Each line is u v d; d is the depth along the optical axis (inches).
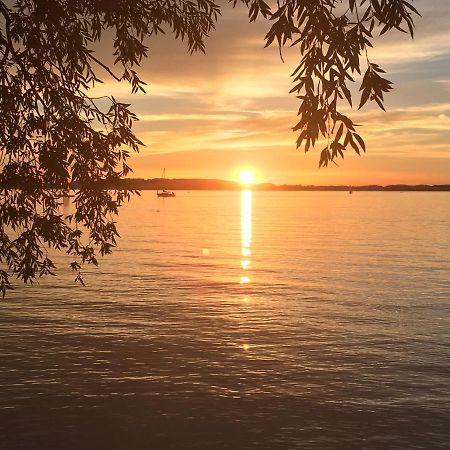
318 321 913.5
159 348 722.8
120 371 617.3
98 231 264.4
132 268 1638.8
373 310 1018.1
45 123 238.7
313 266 1737.2
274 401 528.1
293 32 169.5
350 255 2080.5
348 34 167.8
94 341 754.2
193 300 1109.7
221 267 1695.4
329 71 166.6
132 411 498.3
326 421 479.2
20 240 245.8
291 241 2726.4
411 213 6505.9
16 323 864.9
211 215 5836.6
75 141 243.8
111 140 254.7
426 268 1690.5
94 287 1259.8
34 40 241.0
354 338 793.6
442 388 568.4
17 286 1236.5
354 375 612.7
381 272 1596.9
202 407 510.3
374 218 5241.1
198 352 705.6
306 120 166.6
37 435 444.5
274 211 7126.0
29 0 248.2
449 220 4874.5
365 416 491.2
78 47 249.8
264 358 681.0
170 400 527.8
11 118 235.0
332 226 4003.4
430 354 705.6
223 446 429.7
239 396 541.6
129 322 885.8
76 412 493.4
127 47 270.1
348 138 163.9
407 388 568.1
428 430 460.8
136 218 5059.1
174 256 2005.4
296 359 677.9
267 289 1273.4
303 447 427.5
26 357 668.1
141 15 265.9
